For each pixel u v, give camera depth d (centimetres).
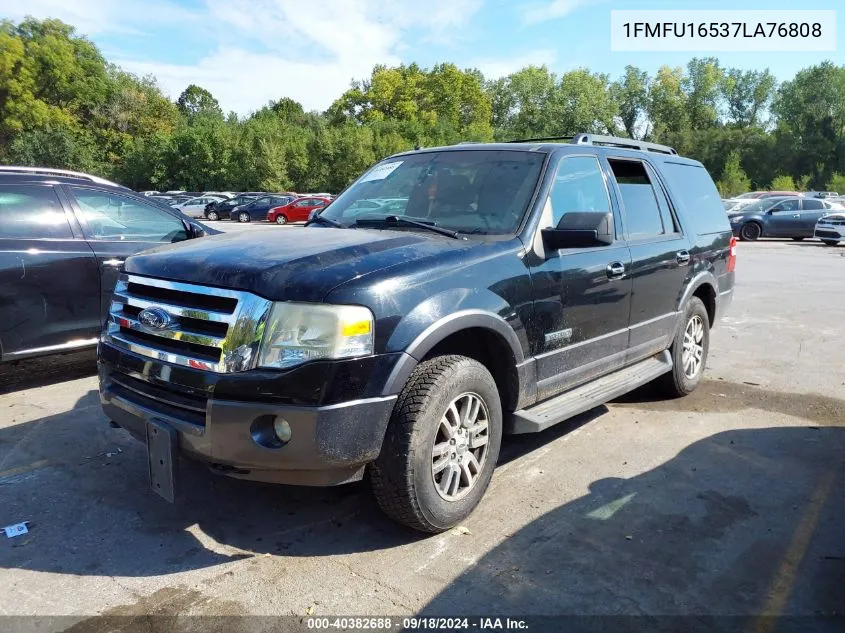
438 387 304
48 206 545
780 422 496
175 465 290
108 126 6538
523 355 356
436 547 316
